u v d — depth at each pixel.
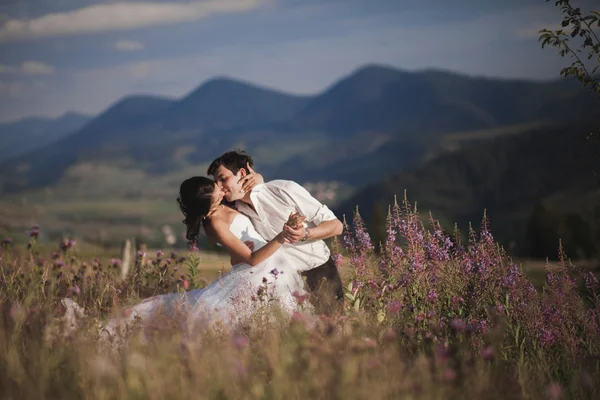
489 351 3.93
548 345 4.79
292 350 3.72
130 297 5.72
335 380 3.37
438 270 5.48
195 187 5.30
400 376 3.48
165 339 4.04
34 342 4.04
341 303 5.27
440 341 4.50
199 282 6.96
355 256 5.66
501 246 5.51
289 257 5.54
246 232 5.50
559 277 5.20
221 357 3.67
